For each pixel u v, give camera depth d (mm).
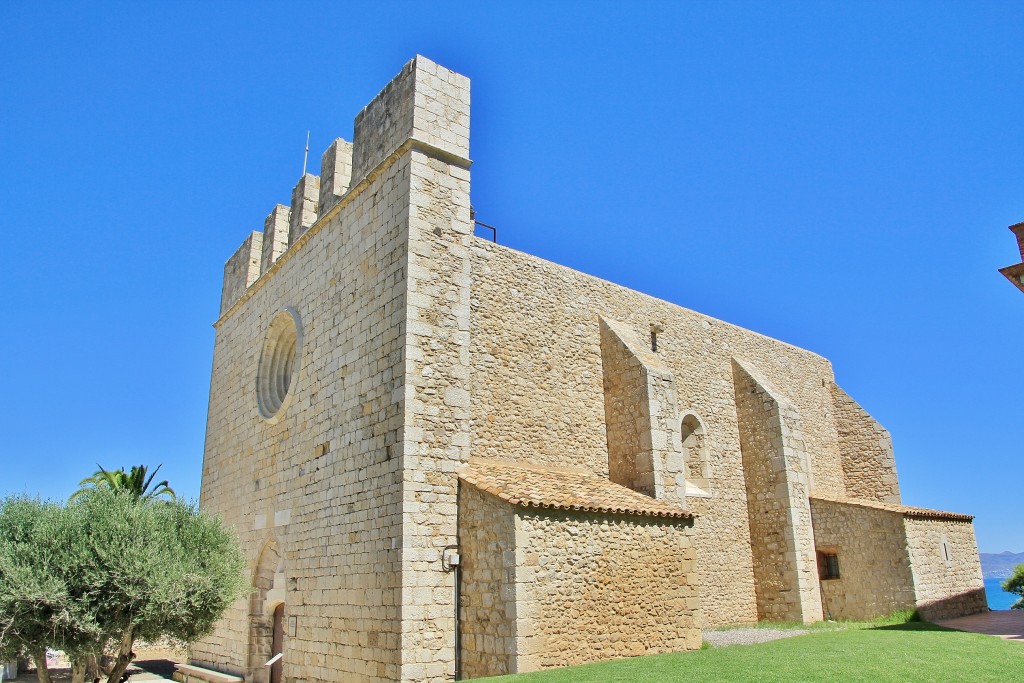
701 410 21719
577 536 12734
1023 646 12578
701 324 23000
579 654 12062
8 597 11578
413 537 12469
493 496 12406
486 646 11891
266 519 17078
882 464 26188
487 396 16172
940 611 19484
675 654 12633
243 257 22094
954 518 21391
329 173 17578
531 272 18188
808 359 27484
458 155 15320
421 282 13969
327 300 16469
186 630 13891
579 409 17938
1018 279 12289
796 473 21438
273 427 17656
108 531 13133
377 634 12469
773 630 18031
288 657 15000
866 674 9570
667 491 16969
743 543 21281
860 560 20109
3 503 13438
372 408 13977
